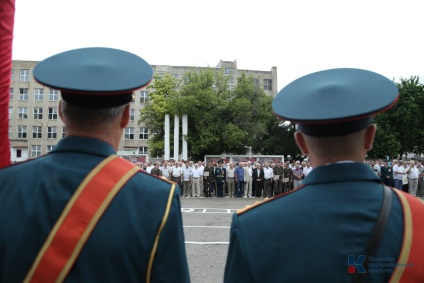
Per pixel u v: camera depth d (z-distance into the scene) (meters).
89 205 1.45
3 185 1.56
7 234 1.43
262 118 38.62
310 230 1.39
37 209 1.45
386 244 1.34
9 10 2.06
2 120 2.01
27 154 57.81
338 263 1.33
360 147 1.49
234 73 66.19
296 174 19.88
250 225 1.48
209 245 7.57
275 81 68.69
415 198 1.49
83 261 1.39
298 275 1.34
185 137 31.95
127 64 1.65
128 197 1.51
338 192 1.44
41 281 1.36
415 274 1.31
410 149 41.03
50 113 59.06
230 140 32.59
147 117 39.50
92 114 1.57
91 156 1.57
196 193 20.45
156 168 20.44
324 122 1.40
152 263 1.48
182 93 33.00
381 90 1.44
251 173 20.52
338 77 1.58
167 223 1.52
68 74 1.55
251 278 1.40
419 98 39.38
